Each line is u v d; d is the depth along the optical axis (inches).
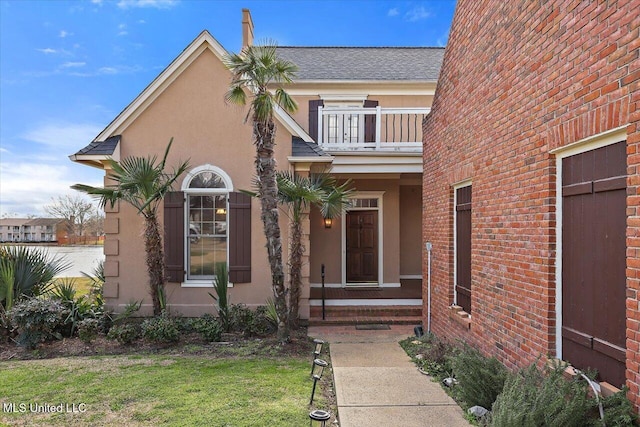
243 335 311.1
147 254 332.8
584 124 136.3
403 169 397.7
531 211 168.4
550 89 155.9
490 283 205.8
